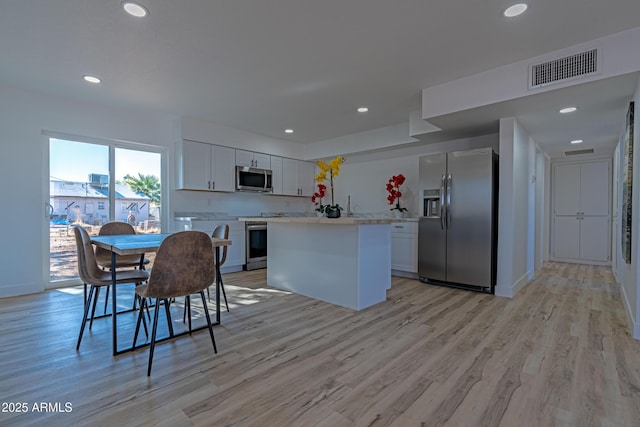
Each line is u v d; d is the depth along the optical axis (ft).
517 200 12.23
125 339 7.79
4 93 11.27
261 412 5.02
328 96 12.13
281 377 6.07
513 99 9.45
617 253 14.51
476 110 10.50
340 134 18.21
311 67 9.69
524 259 13.70
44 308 10.10
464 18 7.16
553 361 6.70
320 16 7.13
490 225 12.16
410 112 14.03
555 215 20.56
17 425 4.68
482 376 6.11
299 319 9.28
